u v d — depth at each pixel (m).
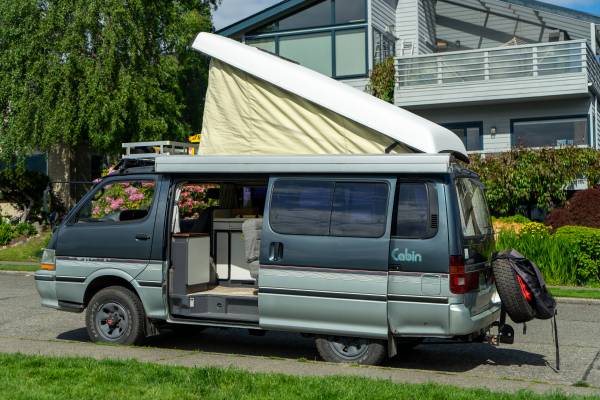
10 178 23.97
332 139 10.04
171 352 8.63
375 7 24.38
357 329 8.05
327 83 10.16
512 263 8.05
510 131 22.86
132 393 6.53
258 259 8.86
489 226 9.02
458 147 9.77
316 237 8.23
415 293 7.82
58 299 9.61
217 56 10.94
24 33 22.42
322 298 8.16
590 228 17.02
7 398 6.37
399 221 7.98
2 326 11.25
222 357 8.34
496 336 8.28
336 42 24.28
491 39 27.12
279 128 10.49
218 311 8.90
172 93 24.91
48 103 22.19
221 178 8.95
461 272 7.74
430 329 7.81
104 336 9.35
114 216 9.55
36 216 25.23
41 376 7.13
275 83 10.41
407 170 7.89
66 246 9.56
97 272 9.36
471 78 22.70
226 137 10.90
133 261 9.20
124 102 21.98
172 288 9.11
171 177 9.22
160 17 24.22
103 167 26.31
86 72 22.02
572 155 19.52
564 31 25.27
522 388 6.97
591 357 9.20
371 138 9.73
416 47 26.23
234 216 10.08
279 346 9.84
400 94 23.08
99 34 22.55
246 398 6.34
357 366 7.92
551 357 9.19
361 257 8.01
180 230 9.75
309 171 8.33
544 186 19.70
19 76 22.69
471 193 8.55
